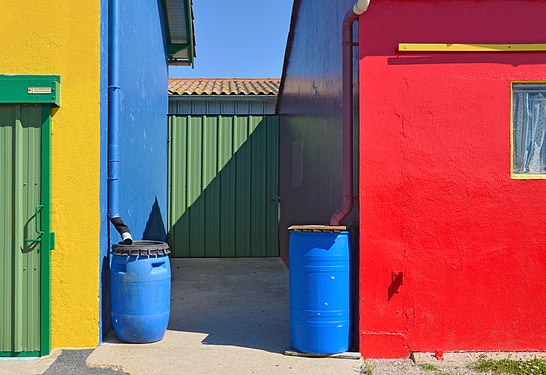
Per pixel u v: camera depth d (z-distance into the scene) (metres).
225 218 12.27
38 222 5.19
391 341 5.10
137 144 7.44
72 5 5.26
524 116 5.25
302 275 5.15
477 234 5.12
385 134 5.13
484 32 5.16
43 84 5.13
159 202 10.20
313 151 7.88
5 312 5.17
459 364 4.95
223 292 8.38
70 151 5.24
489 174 5.14
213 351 5.31
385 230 5.11
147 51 8.34
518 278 5.12
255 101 12.80
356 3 4.96
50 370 4.81
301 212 9.11
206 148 12.27
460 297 5.11
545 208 5.13
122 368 4.85
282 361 5.04
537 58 5.16
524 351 5.11
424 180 5.13
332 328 5.09
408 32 5.14
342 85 5.57
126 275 5.39
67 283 5.25
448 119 5.14
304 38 8.86
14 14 5.23
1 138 5.18
